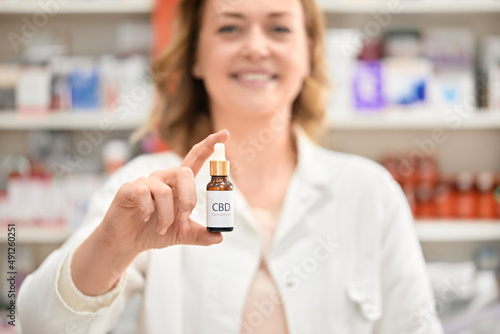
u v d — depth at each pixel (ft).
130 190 2.87
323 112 5.60
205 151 3.09
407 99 9.70
